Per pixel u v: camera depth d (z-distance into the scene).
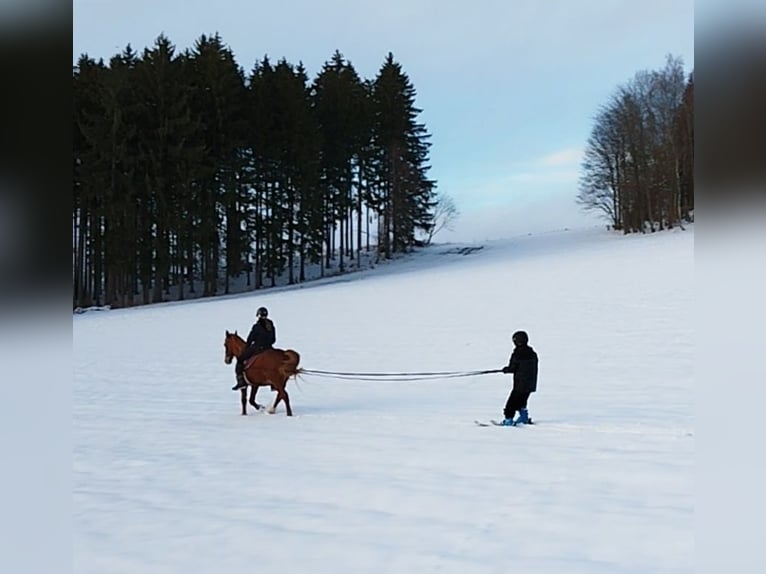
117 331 31.23
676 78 62.78
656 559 5.35
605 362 16.98
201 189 52.38
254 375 13.21
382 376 17.61
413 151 72.00
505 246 65.69
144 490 8.02
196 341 26.75
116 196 49.84
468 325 25.05
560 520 6.32
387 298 34.34
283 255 56.62
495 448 9.35
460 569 5.34
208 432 11.65
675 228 59.69
